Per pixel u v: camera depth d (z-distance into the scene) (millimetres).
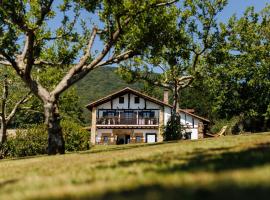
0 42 22719
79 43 27453
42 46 26953
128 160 12258
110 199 4633
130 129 76125
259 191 4277
